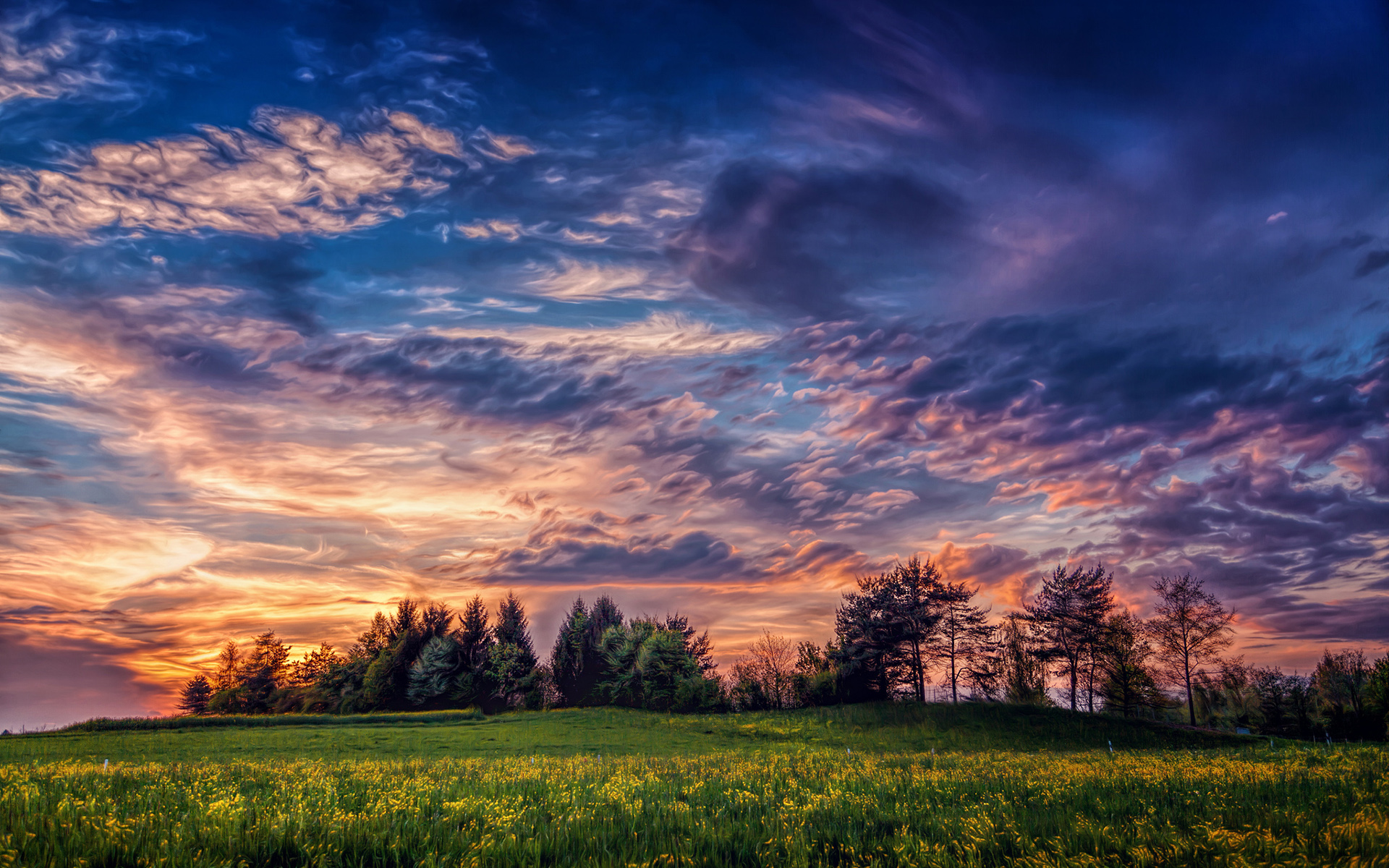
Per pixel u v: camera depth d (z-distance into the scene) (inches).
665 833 409.4
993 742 2437.3
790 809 488.1
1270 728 3383.4
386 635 4471.0
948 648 3602.4
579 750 2041.1
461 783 699.4
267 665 4854.8
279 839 368.8
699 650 4325.8
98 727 2613.2
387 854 355.3
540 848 366.0
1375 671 3132.4
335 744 2119.8
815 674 3809.1
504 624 4554.6
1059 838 373.1
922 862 344.5
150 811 439.5
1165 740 2432.3
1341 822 373.7
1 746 1925.4
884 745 2421.3
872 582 3759.8
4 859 322.7
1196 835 366.0
